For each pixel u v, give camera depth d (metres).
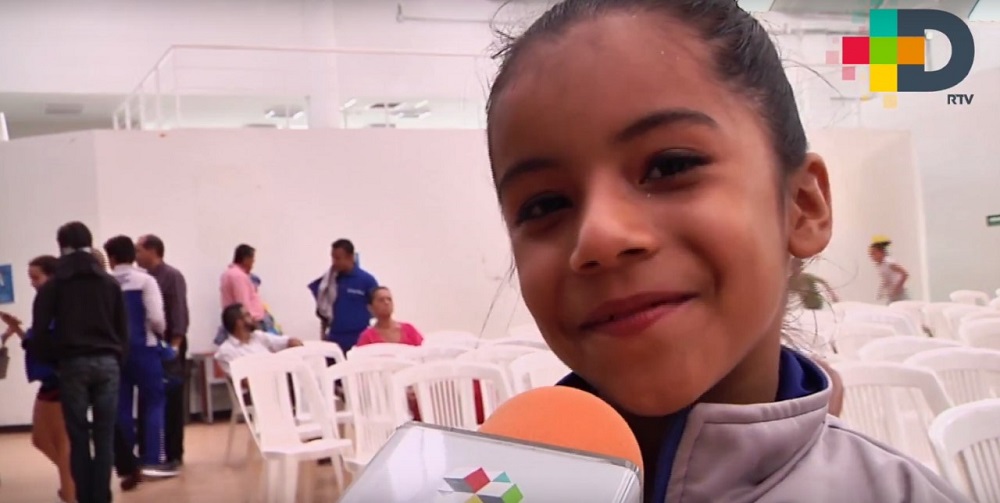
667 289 0.46
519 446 0.43
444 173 7.22
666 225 0.47
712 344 0.47
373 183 7.07
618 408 0.55
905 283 8.31
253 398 3.97
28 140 6.57
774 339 0.55
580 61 0.49
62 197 6.54
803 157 0.57
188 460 5.41
